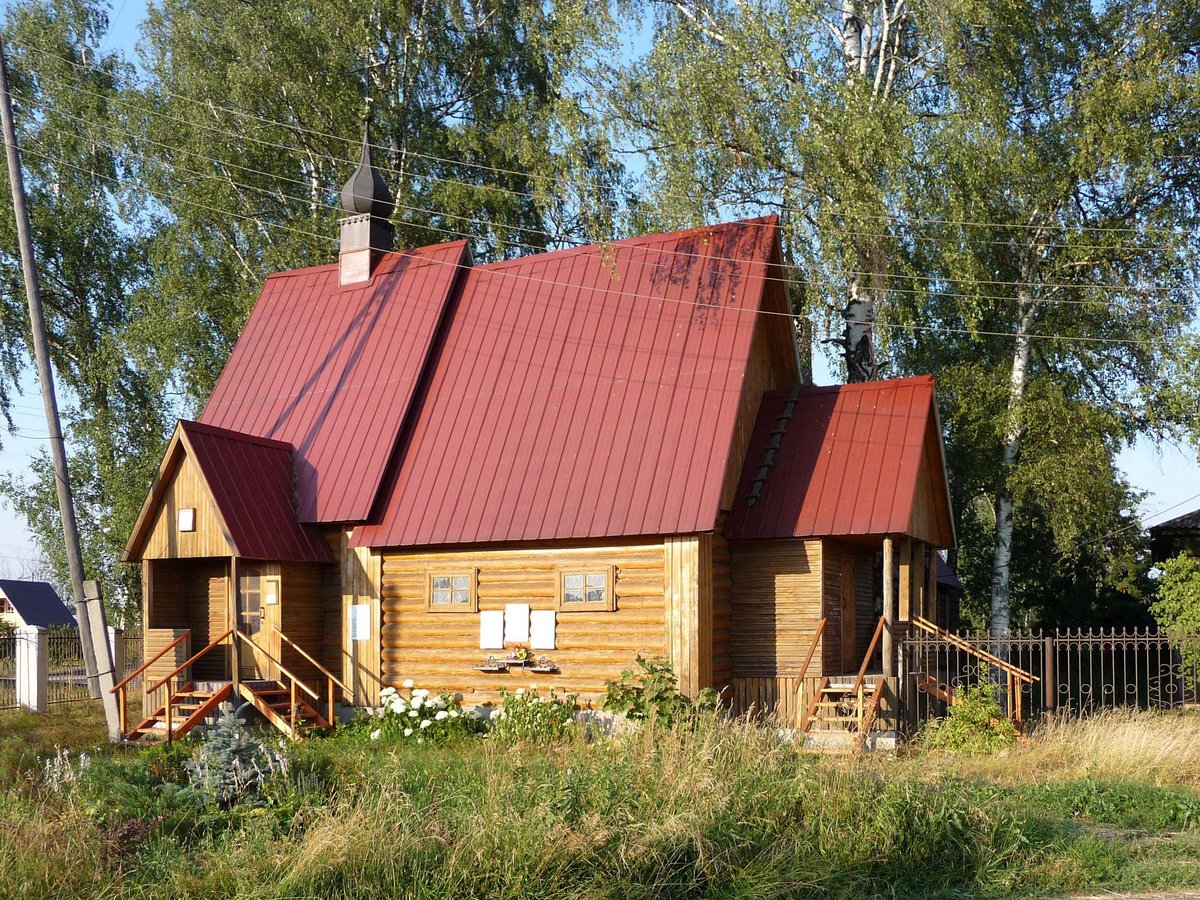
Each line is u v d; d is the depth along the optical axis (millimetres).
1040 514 35094
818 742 18859
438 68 37156
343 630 22969
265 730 21359
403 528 22266
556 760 13586
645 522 19969
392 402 24062
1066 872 11188
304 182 36312
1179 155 26594
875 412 21688
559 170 24891
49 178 39344
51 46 39688
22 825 10570
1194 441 25609
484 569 21750
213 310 35469
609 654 20484
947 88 25891
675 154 23781
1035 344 28609
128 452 38969
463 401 23641
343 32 35344
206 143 35031
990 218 27031
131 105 36594
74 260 39031
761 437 22250
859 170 23328
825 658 20750
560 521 20734
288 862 10000
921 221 24312
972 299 25219
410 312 25594
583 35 23828
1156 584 34469
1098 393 28969
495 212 35969
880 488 20469
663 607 20078
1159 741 15992
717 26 24500
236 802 11742
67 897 9648
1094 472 26984
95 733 21562
